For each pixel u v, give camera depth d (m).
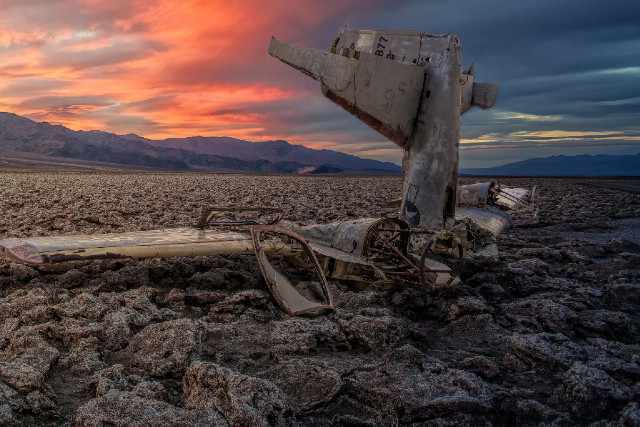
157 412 2.68
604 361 3.74
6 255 4.77
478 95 6.74
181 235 5.76
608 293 5.90
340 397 3.14
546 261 8.25
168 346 3.55
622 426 2.82
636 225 14.41
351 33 6.47
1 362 3.30
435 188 6.00
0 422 2.61
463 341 4.43
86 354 3.55
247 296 4.88
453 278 5.25
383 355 3.85
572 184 48.91
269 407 2.77
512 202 13.02
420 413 2.91
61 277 5.59
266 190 28.12
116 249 4.91
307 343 3.91
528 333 4.59
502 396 3.22
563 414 3.06
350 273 5.40
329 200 20.97
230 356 3.75
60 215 11.96
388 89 5.92
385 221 5.48
